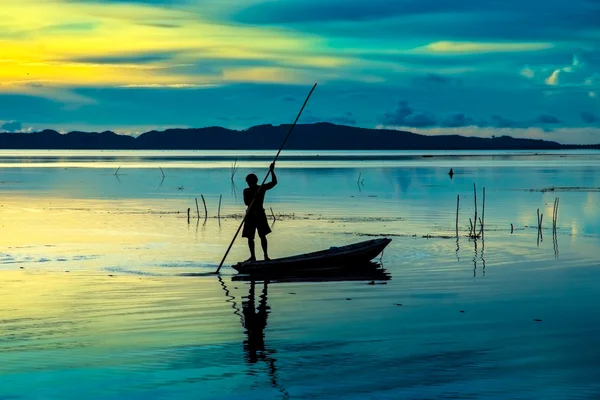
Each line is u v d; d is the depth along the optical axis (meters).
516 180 68.62
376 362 10.38
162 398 9.02
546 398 8.95
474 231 25.45
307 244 23.50
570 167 106.81
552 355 10.71
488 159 166.00
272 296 15.02
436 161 145.25
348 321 12.80
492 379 9.63
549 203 40.97
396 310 13.66
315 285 16.30
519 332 12.01
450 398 8.95
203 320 12.88
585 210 36.22
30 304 14.09
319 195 48.91
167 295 15.05
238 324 12.59
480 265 19.09
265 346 11.21
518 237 25.31
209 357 10.63
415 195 48.56
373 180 69.44
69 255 20.66
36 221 30.62
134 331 12.09
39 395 9.12
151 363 10.37
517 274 17.70
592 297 14.87
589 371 9.96
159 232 26.78
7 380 9.66
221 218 32.62
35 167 104.62
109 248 22.23
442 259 20.16
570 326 12.40
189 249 22.11
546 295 15.09
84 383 9.54
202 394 9.16
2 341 11.44
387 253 21.36
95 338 11.63
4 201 42.53
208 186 59.94
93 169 97.94
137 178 73.56
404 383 9.49
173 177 76.56
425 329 12.21
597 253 21.28
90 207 38.44
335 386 9.40
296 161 145.50
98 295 14.97
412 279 17.06
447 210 36.72
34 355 10.72
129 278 17.03
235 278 17.14
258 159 163.00
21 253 21.02
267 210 37.03
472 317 13.06
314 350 10.98
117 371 10.01
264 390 9.27
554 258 20.31
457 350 10.96
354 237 25.31
